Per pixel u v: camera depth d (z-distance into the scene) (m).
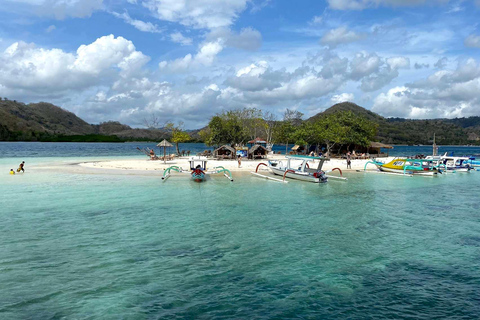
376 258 12.12
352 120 72.62
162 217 17.81
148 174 36.97
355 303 8.79
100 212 18.77
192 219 17.45
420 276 10.59
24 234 14.45
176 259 11.76
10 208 19.52
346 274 10.66
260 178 35.19
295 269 11.00
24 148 120.88
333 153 77.19
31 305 8.48
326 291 9.46
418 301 8.97
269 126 90.81
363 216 18.72
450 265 11.53
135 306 8.49
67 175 35.34
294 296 9.13
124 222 16.67
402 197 25.22
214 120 73.94
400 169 43.41
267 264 11.41
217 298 8.96
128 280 10.00
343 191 27.77
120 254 12.16
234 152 61.34
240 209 20.08
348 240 14.23
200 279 10.12
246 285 9.77
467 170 49.56
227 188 28.17
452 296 9.28
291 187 29.44
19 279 9.95
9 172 37.72
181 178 34.34
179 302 8.73
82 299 8.82
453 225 16.89
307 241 14.01
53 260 11.50
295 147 84.81
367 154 71.38
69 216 17.77
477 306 8.73
